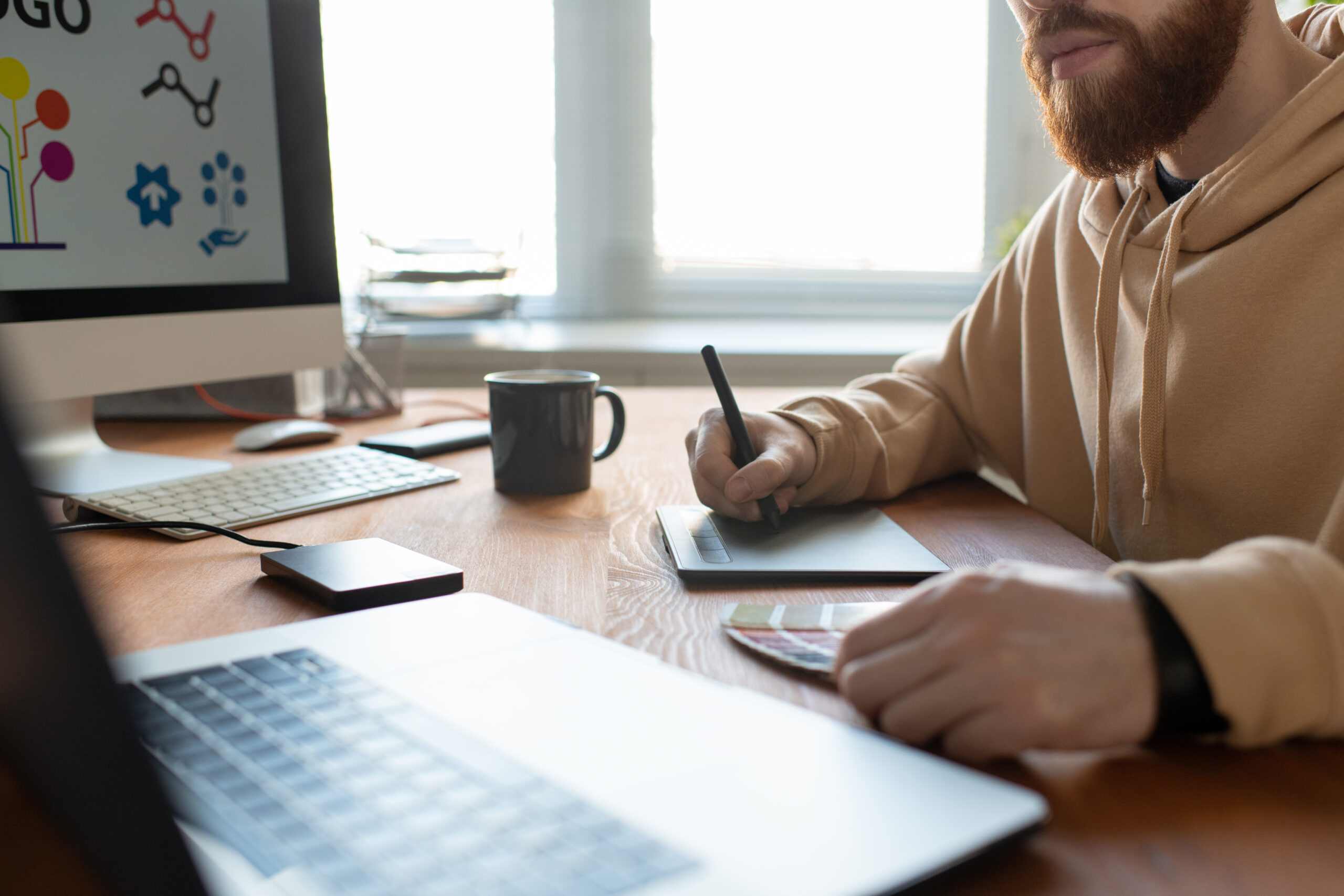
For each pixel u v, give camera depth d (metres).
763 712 0.39
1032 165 2.46
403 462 0.95
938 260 2.49
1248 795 0.37
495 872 0.28
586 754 0.35
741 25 2.33
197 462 0.97
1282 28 0.93
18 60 0.80
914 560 0.65
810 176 2.42
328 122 1.06
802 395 0.90
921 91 2.40
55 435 0.97
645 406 1.38
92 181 0.85
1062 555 0.70
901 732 0.40
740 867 0.29
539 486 0.87
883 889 0.28
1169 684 0.39
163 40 0.90
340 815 0.31
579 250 2.40
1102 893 0.31
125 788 0.24
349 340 1.30
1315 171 0.79
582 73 2.31
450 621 0.50
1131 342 0.91
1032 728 0.37
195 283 0.94
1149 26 0.84
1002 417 1.09
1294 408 0.78
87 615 0.24
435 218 2.24
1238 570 0.42
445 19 2.20
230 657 0.45
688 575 0.63
